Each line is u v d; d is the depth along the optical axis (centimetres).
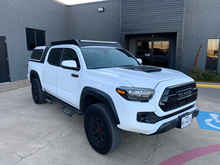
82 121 423
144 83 246
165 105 242
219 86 784
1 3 801
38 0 990
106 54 379
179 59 940
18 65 907
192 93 283
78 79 327
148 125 238
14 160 270
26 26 930
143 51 1143
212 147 312
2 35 817
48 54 466
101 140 282
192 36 993
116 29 1134
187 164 265
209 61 987
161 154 292
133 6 975
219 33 940
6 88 743
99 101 312
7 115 454
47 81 457
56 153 291
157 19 944
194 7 965
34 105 535
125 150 304
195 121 421
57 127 388
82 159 276
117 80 258
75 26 1241
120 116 243
